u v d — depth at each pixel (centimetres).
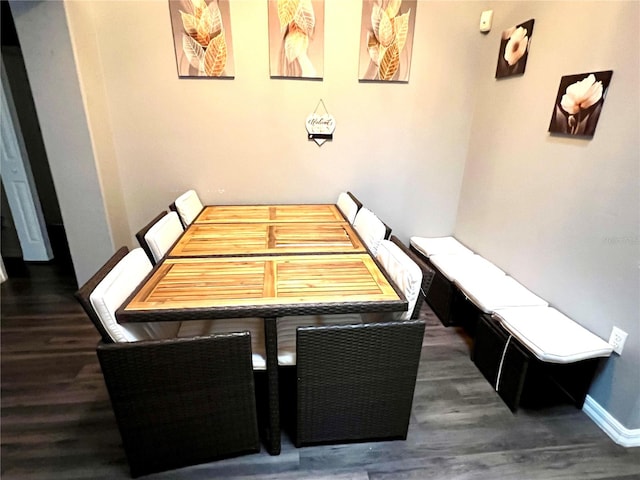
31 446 151
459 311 242
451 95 264
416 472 141
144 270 152
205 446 139
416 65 253
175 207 221
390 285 143
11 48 358
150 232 171
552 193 193
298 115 254
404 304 130
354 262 166
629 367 150
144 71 231
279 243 190
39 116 212
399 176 281
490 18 243
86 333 230
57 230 416
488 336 190
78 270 253
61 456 146
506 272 235
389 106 260
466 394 183
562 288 187
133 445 130
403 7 237
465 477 139
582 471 143
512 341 172
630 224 149
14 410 169
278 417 141
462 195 289
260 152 260
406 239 301
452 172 286
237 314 124
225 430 138
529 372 169
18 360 204
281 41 233
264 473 140
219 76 237
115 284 126
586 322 173
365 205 285
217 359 123
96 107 224
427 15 242
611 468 144
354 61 246
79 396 178
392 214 291
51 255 339
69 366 200
